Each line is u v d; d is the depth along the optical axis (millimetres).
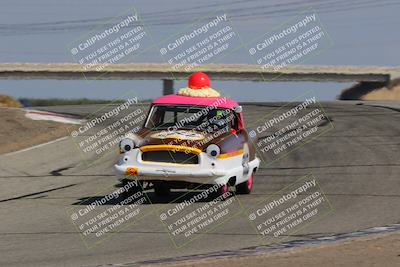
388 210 25312
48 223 23625
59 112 74875
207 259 17531
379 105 96062
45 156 44219
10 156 44219
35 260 18250
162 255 18703
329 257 17609
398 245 18828
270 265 16797
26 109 70812
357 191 29750
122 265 17219
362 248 18531
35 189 32000
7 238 21234
